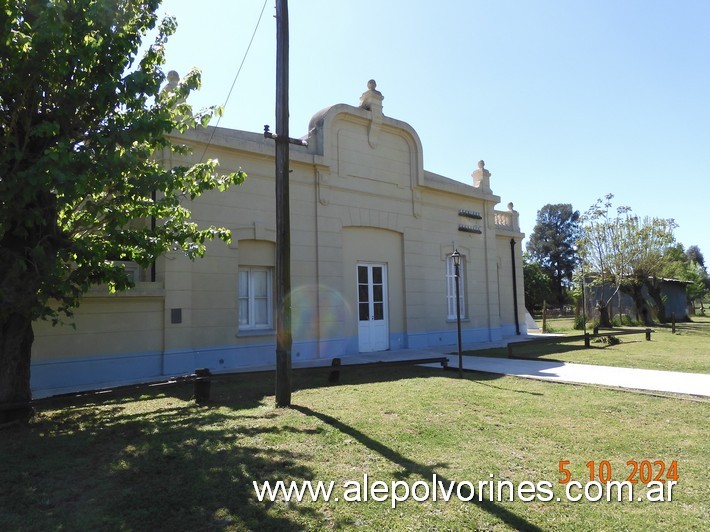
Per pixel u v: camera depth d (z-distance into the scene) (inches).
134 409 278.7
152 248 264.8
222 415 254.5
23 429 234.7
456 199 693.3
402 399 289.7
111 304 379.6
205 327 424.5
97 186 220.1
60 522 140.3
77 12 218.5
